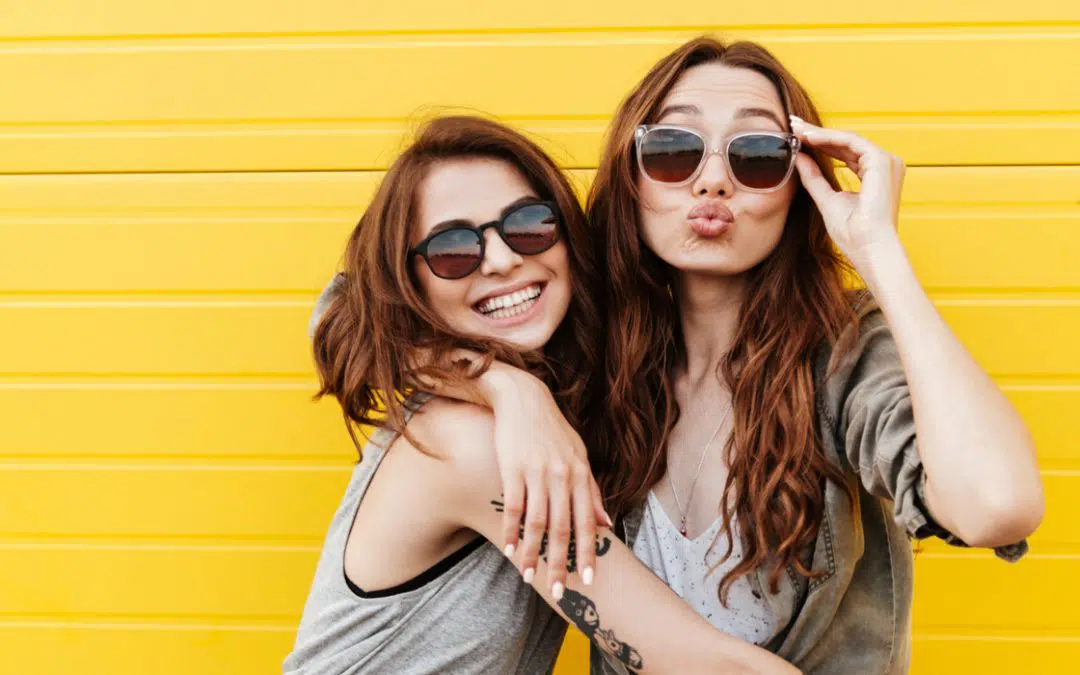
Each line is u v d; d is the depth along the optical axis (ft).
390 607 4.44
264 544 7.20
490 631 4.42
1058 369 6.69
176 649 7.29
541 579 4.24
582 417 5.12
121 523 7.22
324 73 6.84
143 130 6.97
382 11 6.77
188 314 7.06
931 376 3.59
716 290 4.78
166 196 7.00
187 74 6.90
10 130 7.01
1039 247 6.64
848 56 6.59
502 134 4.65
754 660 3.99
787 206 4.50
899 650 4.65
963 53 6.55
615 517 4.86
